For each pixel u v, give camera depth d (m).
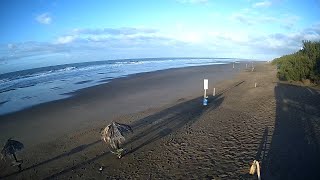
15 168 12.04
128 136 15.33
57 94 30.47
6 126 18.45
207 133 14.82
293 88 25.81
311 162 10.24
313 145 11.77
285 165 10.17
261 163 10.51
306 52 35.41
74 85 37.75
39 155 13.27
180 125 16.78
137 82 38.72
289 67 31.56
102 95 28.59
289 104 19.20
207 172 10.34
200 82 38.00
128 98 26.50
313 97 20.80
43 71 72.88
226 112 19.02
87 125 17.75
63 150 13.72
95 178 10.75
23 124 18.75
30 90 34.75
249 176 9.51
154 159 12.07
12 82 46.12
